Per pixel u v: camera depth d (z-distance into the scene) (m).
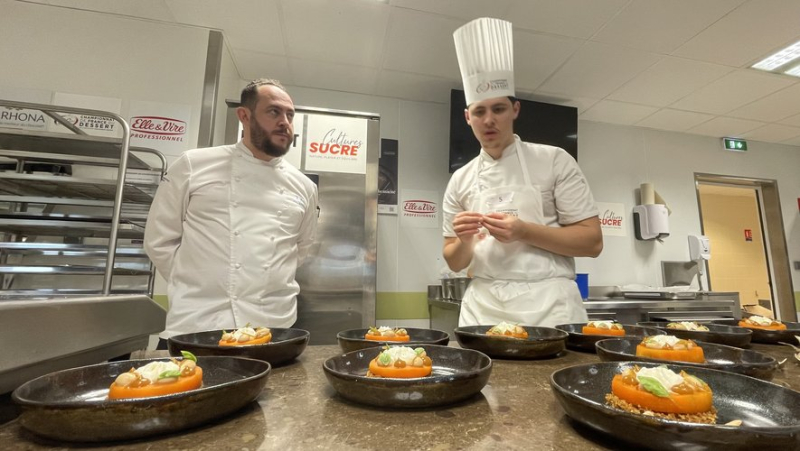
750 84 2.90
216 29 2.40
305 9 2.19
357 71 2.81
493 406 0.54
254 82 1.46
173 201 1.38
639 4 2.10
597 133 3.57
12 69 2.20
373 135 2.34
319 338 2.13
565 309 1.21
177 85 2.34
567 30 2.32
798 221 4.01
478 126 1.24
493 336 0.83
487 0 2.09
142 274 1.98
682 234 3.65
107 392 0.55
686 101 3.17
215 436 0.43
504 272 1.28
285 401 0.56
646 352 0.78
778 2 2.07
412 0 2.10
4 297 0.78
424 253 3.09
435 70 2.79
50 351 0.53
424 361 0.69
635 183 3.60
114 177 2.15
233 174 1.42
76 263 2.16
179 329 1.26
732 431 0.34
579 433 0.45
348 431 0.45
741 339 0.89
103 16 2.31
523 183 1.31
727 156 3.90
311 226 1.68
